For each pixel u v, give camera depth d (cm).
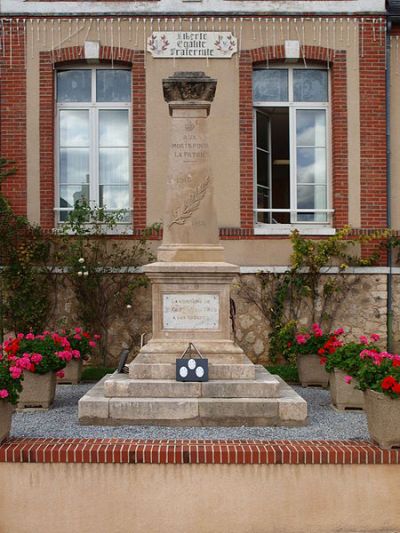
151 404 713
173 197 805
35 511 544
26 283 1185
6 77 1225
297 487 545
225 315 783
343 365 770
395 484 545
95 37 1228
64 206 1262
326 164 1273
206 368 734
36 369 820
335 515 544
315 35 1238
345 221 1232
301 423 718
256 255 1220
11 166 1222
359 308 1214
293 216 1268
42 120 1227
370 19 1240
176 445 566
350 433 684
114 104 1262
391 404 555
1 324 1191
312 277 1209
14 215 1184
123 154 1265
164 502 545
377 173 1236
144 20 1230
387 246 1218
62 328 1198
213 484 545
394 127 1255
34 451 546
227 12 1232
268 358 1207
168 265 774
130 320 1209
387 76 1233
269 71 1272
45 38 1227
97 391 769
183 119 812
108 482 545
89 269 1184
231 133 1228
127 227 1230
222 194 1224
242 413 715
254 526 544
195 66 1231
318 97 1277
